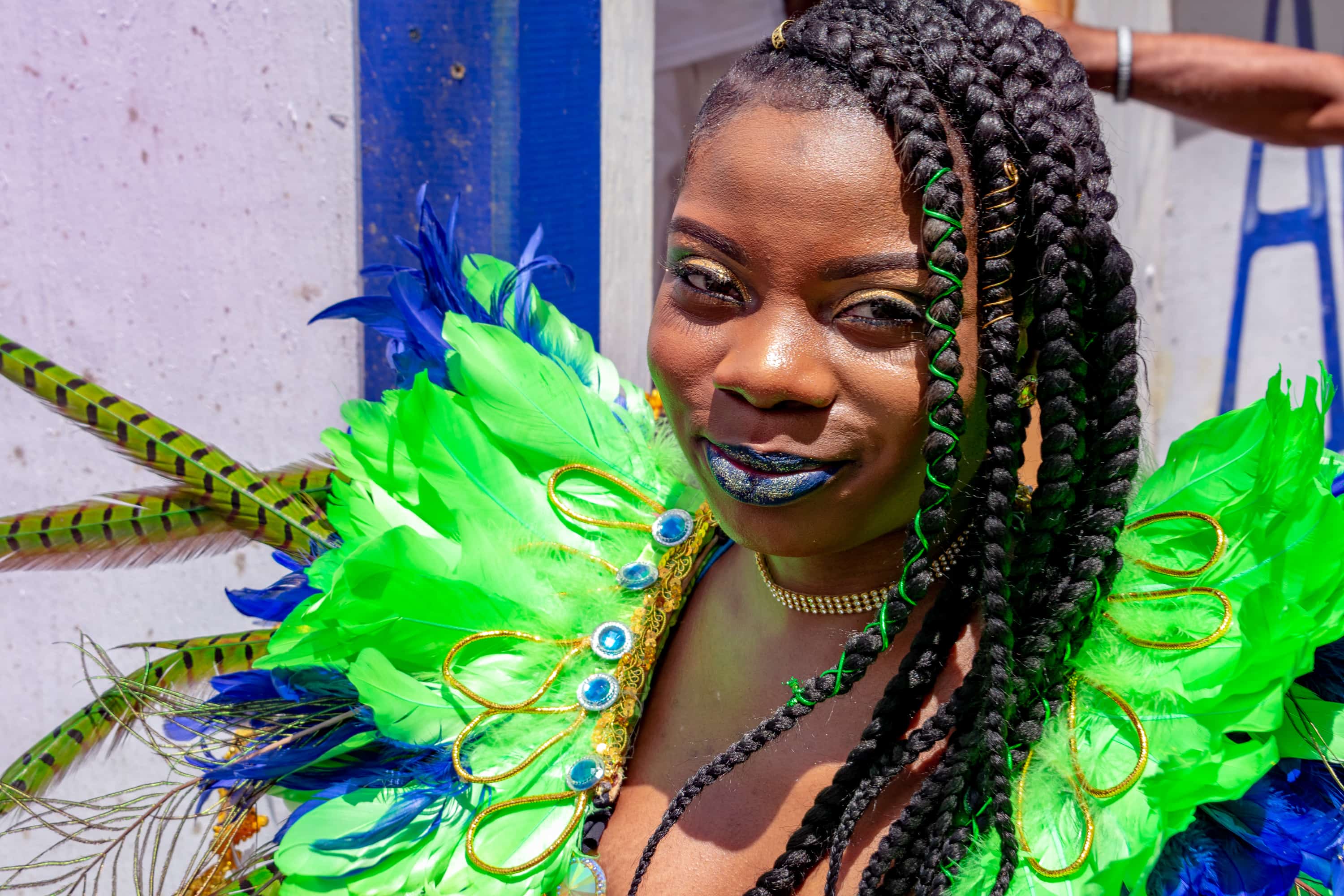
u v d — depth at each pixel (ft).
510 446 3.47
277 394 5.43
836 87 2.40
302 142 5.27
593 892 2.93
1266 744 2.43
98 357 5.60
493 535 3.32
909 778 2.72
